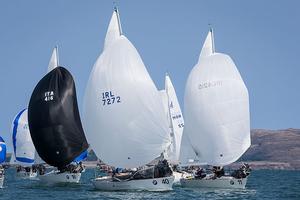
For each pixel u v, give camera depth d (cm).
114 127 12612
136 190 12244
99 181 12800
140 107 12494
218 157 14350
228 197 12350
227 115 14312
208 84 14550
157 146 12481
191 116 14862
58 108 15488
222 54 14725
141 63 12912
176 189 13950
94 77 13012
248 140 14425
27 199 11844
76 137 15550
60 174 15838
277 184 19550
